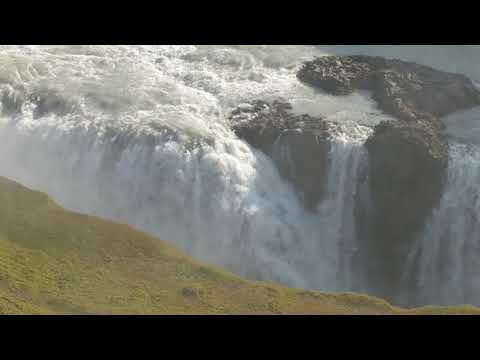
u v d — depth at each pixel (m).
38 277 38.03
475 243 56.16
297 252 56.62
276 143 58.84
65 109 60.72
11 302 34.72
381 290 57.28
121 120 58.97
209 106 63.06
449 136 59.59
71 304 35.72
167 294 37.72
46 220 43.62
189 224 56.38
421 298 56.81
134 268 40.06
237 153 57.66
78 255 40.69
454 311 37.88
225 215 56.19
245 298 38.06
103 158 57.50
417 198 55.12
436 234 56.09
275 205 57.28
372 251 57.22
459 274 56.53
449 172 55.50
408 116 61.00
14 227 42.56
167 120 59.28
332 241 57.41
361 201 56.81
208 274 40.09
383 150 55.28
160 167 56.22
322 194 57.66
